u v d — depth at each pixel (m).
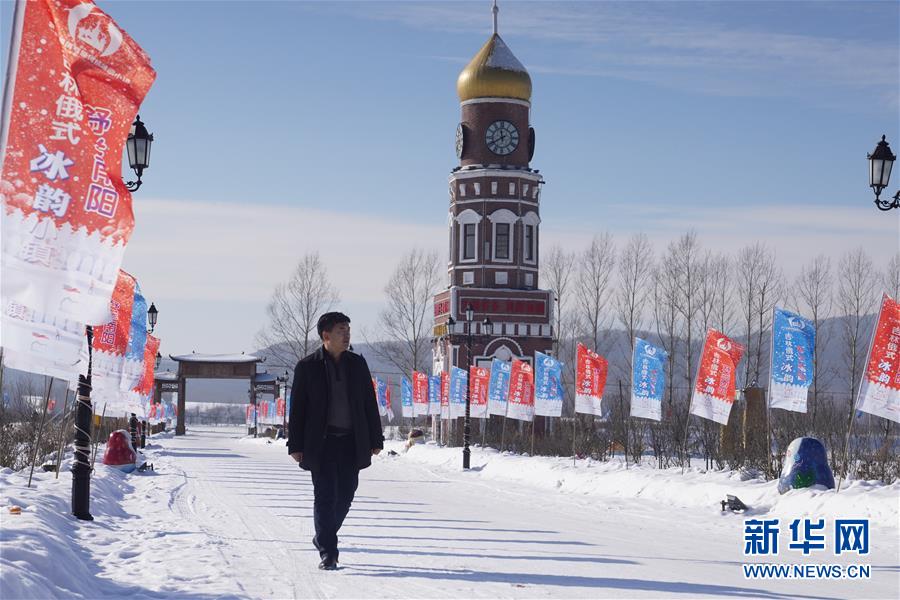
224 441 79.56
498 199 69.62
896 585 11.32
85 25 10.98
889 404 19.12
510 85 69.88
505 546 14.09
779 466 25.23
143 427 50.81
